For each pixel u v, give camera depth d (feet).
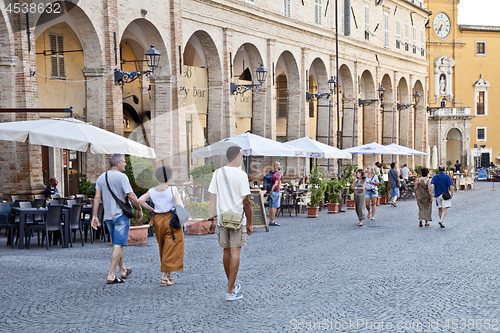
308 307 26.45
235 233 27.84
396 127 155.43
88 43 66.69
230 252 28.35
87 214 56.80
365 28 136.67
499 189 147.23
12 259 39.81
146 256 41.73
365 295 28.96
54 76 73.31
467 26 220.64
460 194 126.11
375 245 47.52
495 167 216.74
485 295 29.01
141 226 47.75
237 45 91.35
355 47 131.23
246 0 93.40
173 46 78.02
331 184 80.84
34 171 57.11
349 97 131.85
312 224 65.51
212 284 31.81
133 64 86.74
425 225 63.21
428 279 33.04
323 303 27.25
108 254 42.57
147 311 25.72
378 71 143.33
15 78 55.67
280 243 49.11
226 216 27.25
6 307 26.40
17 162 56.70
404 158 162.40
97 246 47.14
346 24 127.13
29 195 56.34
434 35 219.00
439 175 61.21
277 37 101.91
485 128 222.89
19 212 47.03
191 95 83.97
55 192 59.26
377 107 143.43
